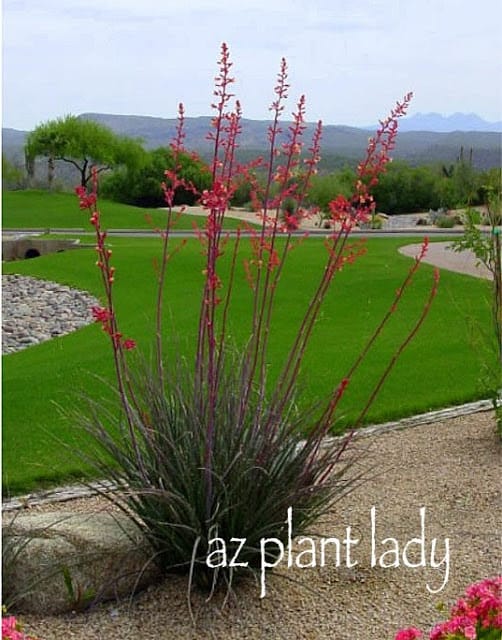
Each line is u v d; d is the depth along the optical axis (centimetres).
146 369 427
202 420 408
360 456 487
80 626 390
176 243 2742
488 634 322
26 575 410
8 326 1565
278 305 1454
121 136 4916
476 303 1434
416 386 846
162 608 402
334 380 871
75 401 799
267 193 392
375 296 1538
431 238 2869
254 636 380
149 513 409
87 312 1683
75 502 551
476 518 512
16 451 650
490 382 683
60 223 4050
